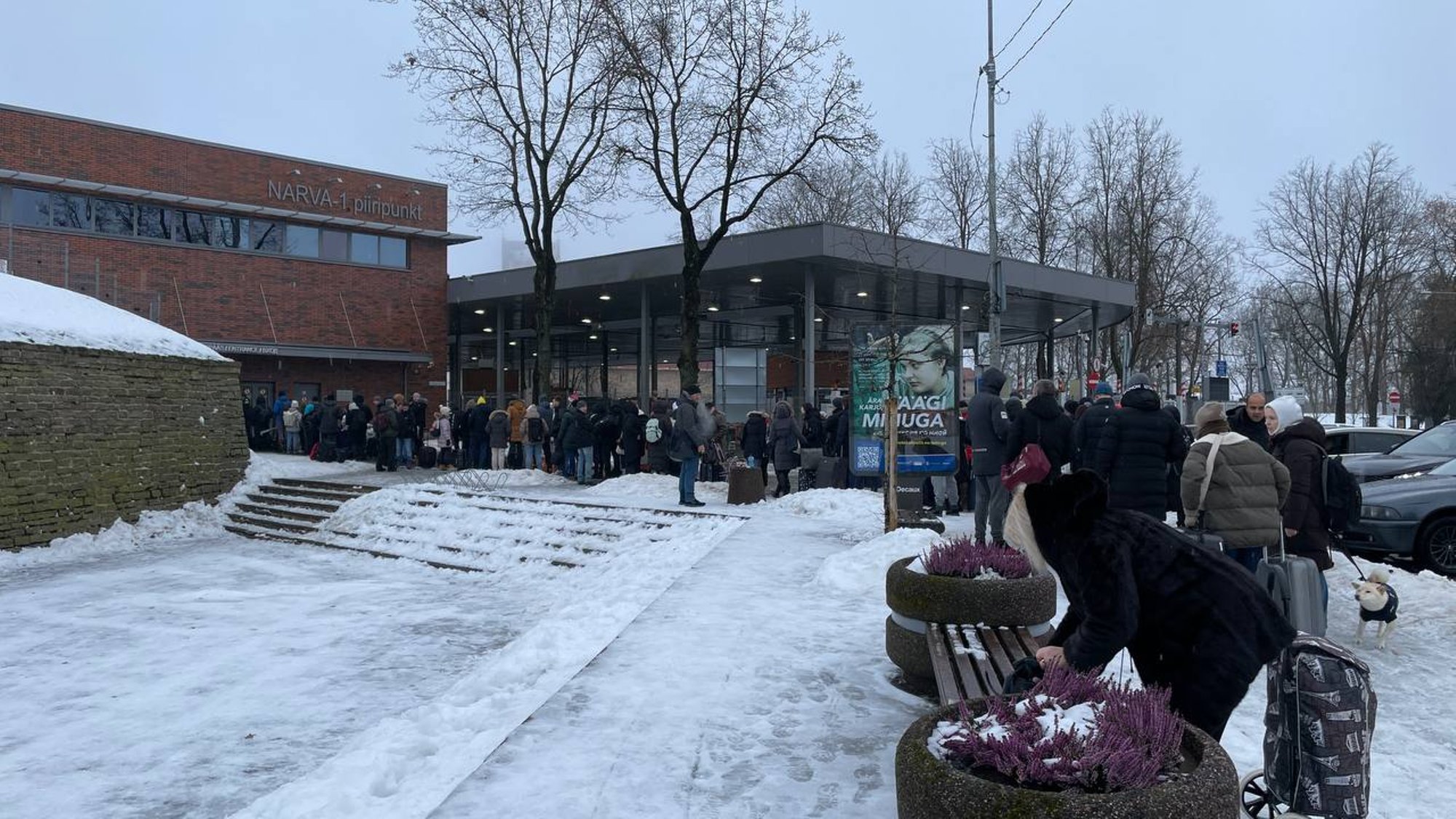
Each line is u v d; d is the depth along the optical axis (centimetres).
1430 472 1180
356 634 1063
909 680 591
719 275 2723
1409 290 4859
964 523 1368
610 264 2909
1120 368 4128
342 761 506
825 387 3350
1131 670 609
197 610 1212
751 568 1011
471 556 1567
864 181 4694
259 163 3191
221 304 3117
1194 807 255
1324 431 761
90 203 2892
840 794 424
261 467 2352
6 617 1178
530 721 522
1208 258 4447
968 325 4016
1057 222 4353
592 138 2600
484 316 3925
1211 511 665
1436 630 767
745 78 2298
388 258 3500
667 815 400
